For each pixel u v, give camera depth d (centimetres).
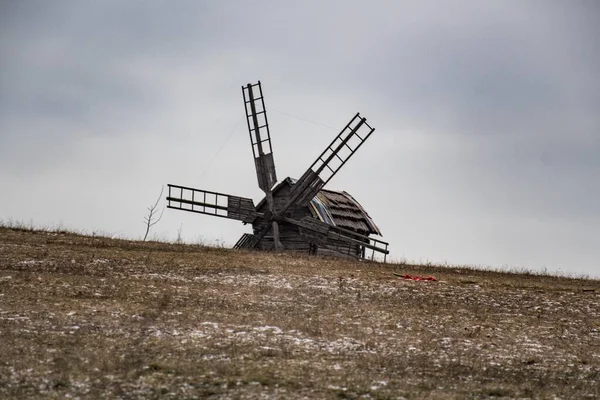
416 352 4838
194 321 5278
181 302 5884
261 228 11725
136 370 3953
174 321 5234
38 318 5050
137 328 4966
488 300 6925
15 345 4303
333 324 5506
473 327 5784
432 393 3822
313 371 4153
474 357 4825
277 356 4462
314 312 5903
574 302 7088
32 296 5700
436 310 6309
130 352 4322
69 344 4422
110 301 5738
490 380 4228
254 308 5891
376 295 6762
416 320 5875
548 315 6450
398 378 4138
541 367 4700
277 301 6225
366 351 4772
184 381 3834
